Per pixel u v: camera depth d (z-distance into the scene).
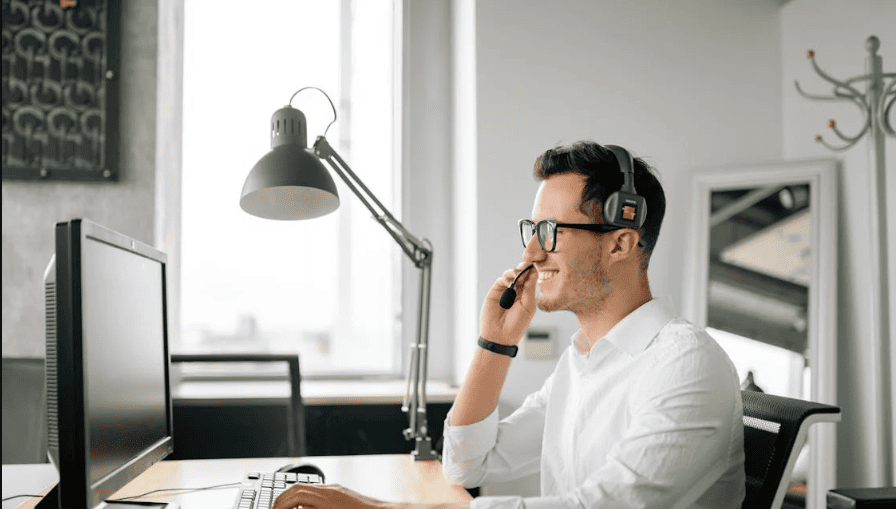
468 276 2.57
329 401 2.39
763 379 2.53
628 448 0.88
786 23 2.77
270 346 2.76
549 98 2.58
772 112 2.78
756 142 2.76
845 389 2.56
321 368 2.79
